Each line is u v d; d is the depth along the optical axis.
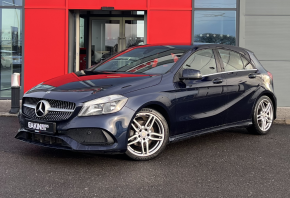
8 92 10.40
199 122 4.73
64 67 10.22
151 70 4.66
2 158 4.20
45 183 3.39
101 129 3.75
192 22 9.98
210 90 4.85
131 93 3.99
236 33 9.98
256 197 3.13
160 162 4.17
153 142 4.30
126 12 11.99
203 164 4.13
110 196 3.10
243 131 6.20
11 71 10.35
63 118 3.82
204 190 3.29
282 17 9.89
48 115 3.93
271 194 3.21
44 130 3.90
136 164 4.06
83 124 3.73
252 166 4.09
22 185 3.32
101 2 10.07
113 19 12.12
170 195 3.15
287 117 7.70
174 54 4.89
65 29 10.16
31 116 4.11
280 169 3.99
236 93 5.30
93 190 3.23
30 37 10.20
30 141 4.14
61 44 10.18
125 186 3.35
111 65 5.17
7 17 10.29
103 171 3.79
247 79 5.54
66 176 3.60
